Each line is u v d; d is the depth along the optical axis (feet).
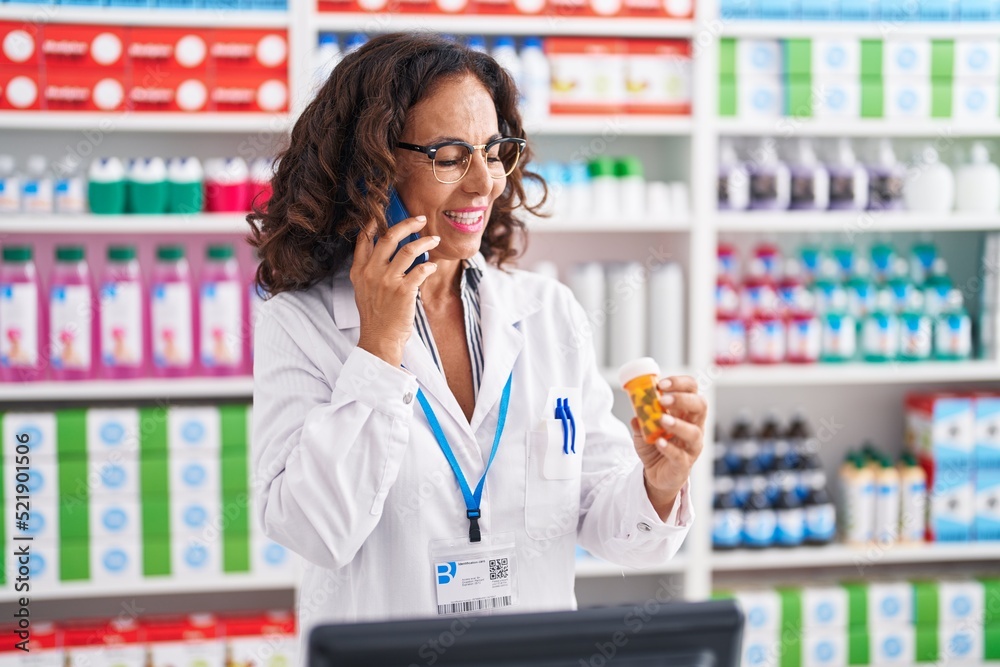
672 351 8.98
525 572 4.45
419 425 4.38
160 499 8.27
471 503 4.35
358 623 2.27
